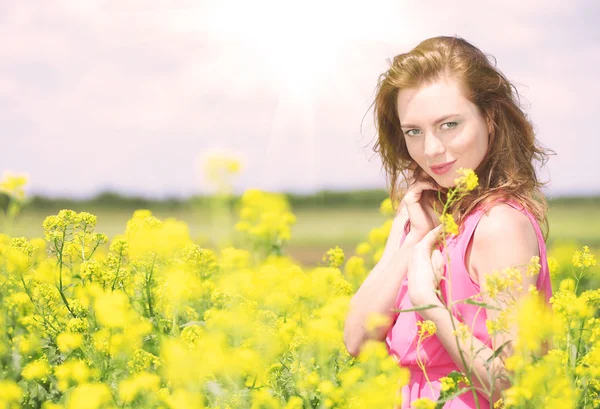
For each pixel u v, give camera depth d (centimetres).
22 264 325
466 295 212
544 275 220
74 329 297
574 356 251
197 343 273
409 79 223
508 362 185
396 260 242
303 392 264
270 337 277
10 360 297
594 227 1662
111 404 235
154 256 329
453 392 202
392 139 260
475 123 221
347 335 249
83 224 340
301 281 350
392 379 227
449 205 228
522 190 227
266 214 450
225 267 388
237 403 240
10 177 334
